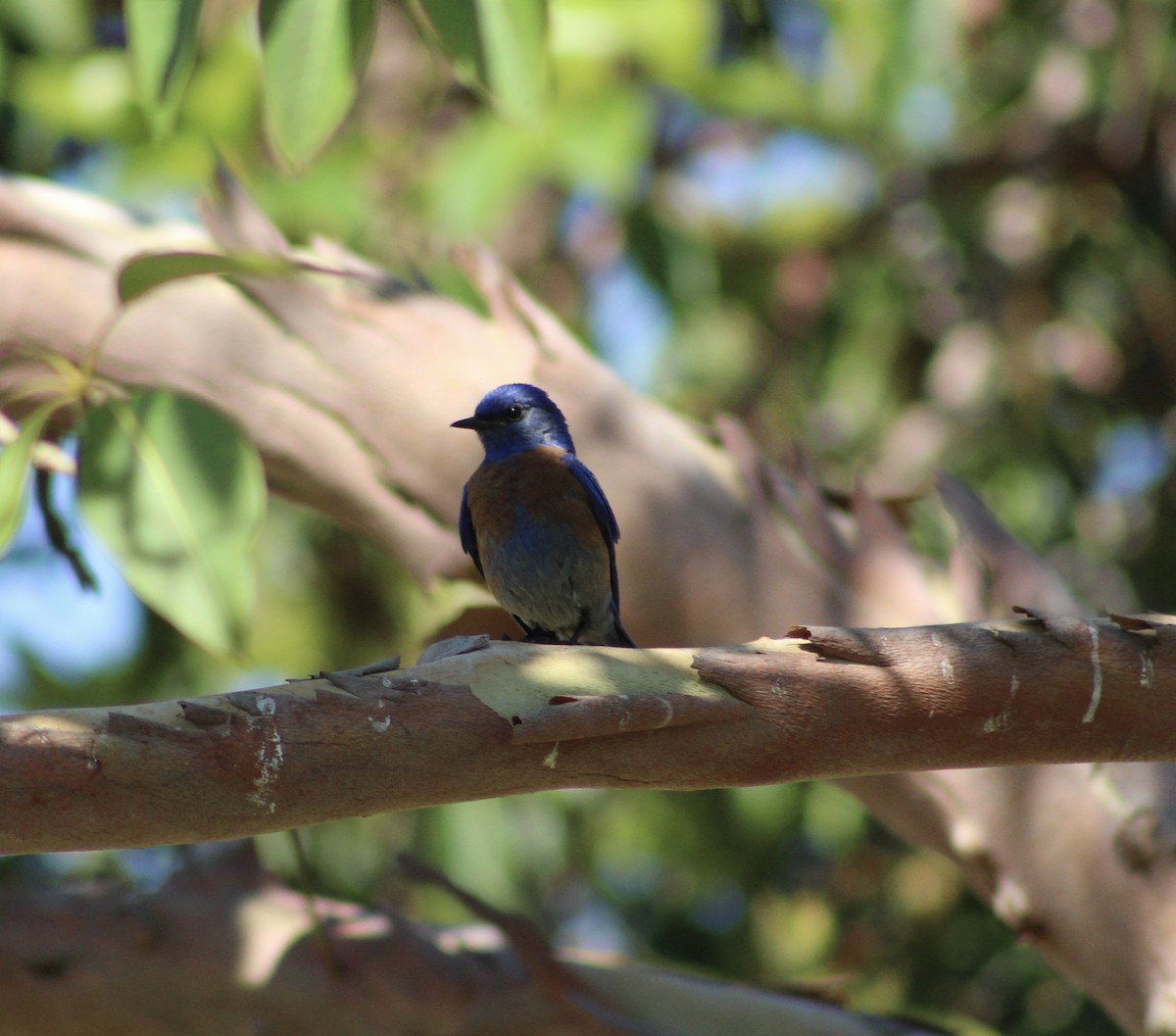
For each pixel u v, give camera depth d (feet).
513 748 16.67
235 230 29.35
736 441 28.35
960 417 53.47
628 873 54.03
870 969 48.67
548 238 52.95
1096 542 52.01
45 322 28.22
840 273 55.26
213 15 42.70
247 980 26.12
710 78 44.88
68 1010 25.95
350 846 45.44
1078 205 54.54
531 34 21.35
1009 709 18.12
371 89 49.67
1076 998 46.11
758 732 17.49
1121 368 55.21
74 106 41.47
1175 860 24.17
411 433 29.12
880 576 27.22
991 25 49.78
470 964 26.48
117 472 21.61
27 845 15.39
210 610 21.34
